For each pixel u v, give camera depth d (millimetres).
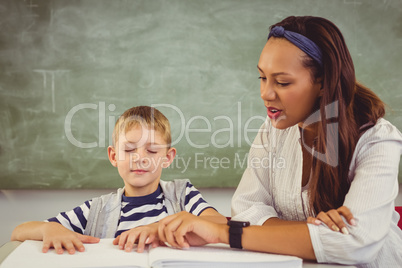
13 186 2756
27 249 826
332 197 914
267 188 1066
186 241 844
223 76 2779
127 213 1160
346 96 873
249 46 2779
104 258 766
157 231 873
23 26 2748
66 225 1113
